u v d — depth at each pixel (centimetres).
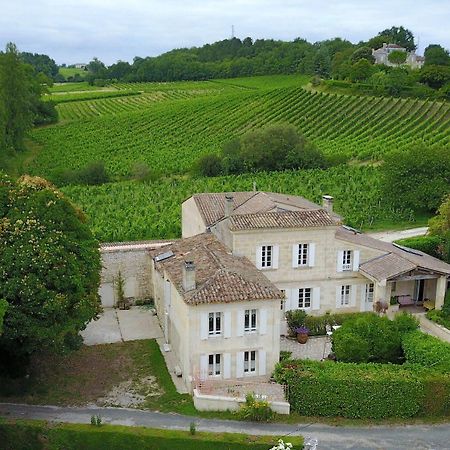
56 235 3066
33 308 2898
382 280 3841
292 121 12781
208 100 15525
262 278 3319
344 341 3262
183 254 3769
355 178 8231
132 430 2712
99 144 12194
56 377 3278
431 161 6700
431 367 3006
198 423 2827
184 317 3134
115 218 6550
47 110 14462
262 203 4269
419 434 2772
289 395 2923
